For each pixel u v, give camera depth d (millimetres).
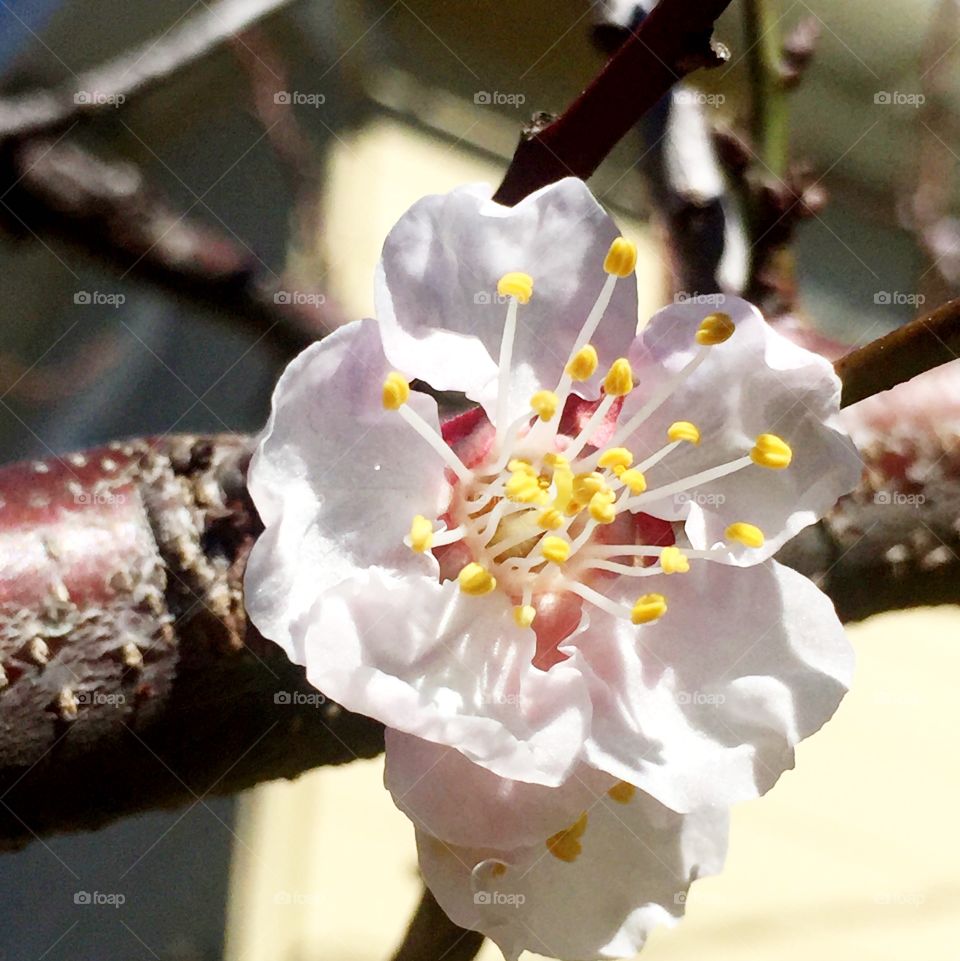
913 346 88
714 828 89
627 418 90
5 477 86
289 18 187
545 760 84
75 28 169
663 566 88
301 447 83
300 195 188
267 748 86
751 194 118
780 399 89
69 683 83
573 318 89
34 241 123
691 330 88
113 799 85
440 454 88
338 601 81
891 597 100
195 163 195
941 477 99
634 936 87
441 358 86
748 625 89
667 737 87
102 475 87
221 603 84
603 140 91
